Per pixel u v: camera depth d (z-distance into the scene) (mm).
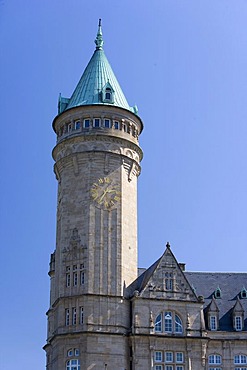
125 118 94062
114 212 89562
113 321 84375
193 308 87750
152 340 84438
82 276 86500
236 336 90500
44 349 97312
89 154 90938
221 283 99562
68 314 85500
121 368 82375
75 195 90375
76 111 93188
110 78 97562
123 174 92062
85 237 87625
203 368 85312
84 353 81938
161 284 87625
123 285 87062
